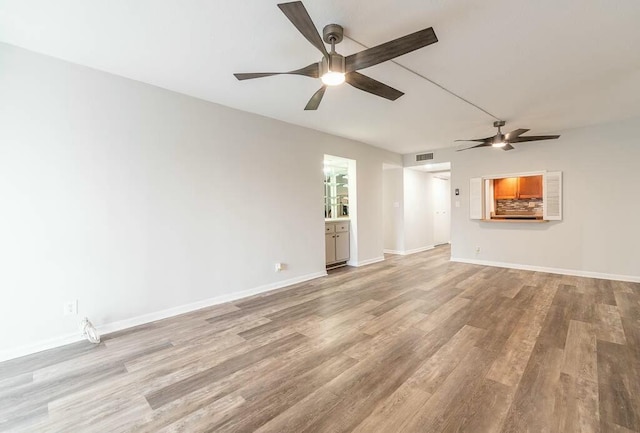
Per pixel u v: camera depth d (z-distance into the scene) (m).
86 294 2.67
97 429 1.58
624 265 4.35
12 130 2.32
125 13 1.93
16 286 2.36
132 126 2.91
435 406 1.71
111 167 2.79
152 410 1.72
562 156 4.81
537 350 2.33
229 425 1.59
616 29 2.10
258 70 2.73
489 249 5.65
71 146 2.58
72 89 2.58
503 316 3.04
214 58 2.52
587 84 3.04
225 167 3.64
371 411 1.68
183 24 2.05
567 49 2.37
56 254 2.52
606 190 4.46
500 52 2.42
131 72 2.77
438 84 3.02
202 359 2.29
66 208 2.56
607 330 2.66
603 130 4.46
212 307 3.46
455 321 2.94
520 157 5.23
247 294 3.87
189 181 3.32
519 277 4.65
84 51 2.41
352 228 5.75
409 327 2.82
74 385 1.98
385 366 2.14
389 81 2.94
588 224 4.61
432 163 6.46
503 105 3.63
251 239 3.92
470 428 1.53
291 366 2.17
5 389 1.94
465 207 5.93
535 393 1.81
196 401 1.80
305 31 1.71
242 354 2.36
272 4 1.85
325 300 3.68
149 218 3.04
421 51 2.39
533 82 2.98
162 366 2.20
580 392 1.81
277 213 4.23
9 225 2.32
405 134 5.06
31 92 2.40
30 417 1.68
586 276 4.62
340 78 2.06
